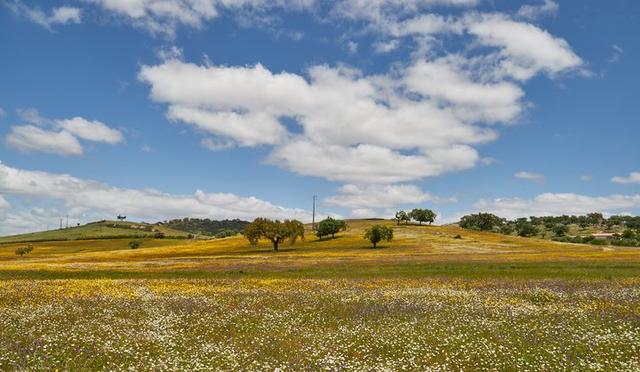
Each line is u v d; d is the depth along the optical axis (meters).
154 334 17.52
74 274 48.00
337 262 61.22
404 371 13.64
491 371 13.74
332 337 17.52
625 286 32.81
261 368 13.56
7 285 34.53
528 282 36.16
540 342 16.94
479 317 21.47
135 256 100.69
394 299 27.50
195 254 103.69
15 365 12.91
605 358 14.95
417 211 181.88
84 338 16.47
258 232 111.25
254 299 27.45
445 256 75.19
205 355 14.88
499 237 141.50
